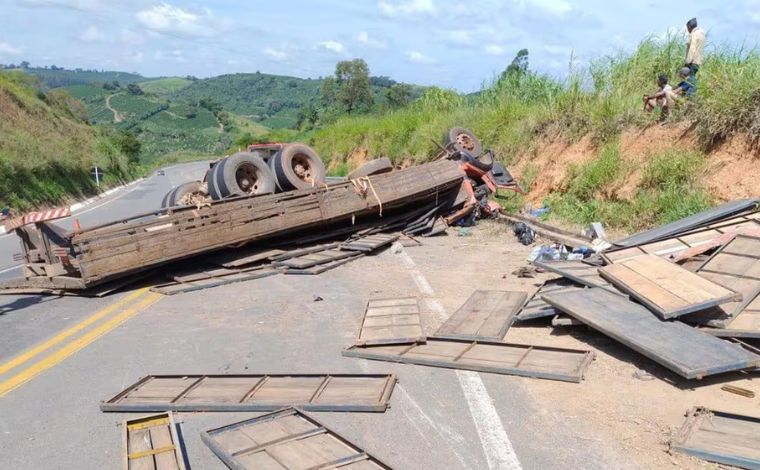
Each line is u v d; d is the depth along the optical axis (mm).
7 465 3930
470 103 21250
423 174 12758
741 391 4508
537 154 15273
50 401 4941
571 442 3928
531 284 8164
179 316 7371
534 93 18266
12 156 27969
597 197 12297
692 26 11172
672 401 4461
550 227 11602
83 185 35344
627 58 14383
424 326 6500
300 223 10930
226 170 11781
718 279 6215
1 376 5547
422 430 4160
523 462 3699
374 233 12406
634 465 3635
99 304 8195
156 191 38406
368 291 8273
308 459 3701
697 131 10766
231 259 10172
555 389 4750
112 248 8609
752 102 9789
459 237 12383
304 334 6445
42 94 52594
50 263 8898
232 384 5035
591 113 13773
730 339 5289
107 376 5453
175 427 4281
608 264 7441
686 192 10289
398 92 43906
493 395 4688
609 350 5531
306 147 13445
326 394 4723
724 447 3684
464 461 3730
